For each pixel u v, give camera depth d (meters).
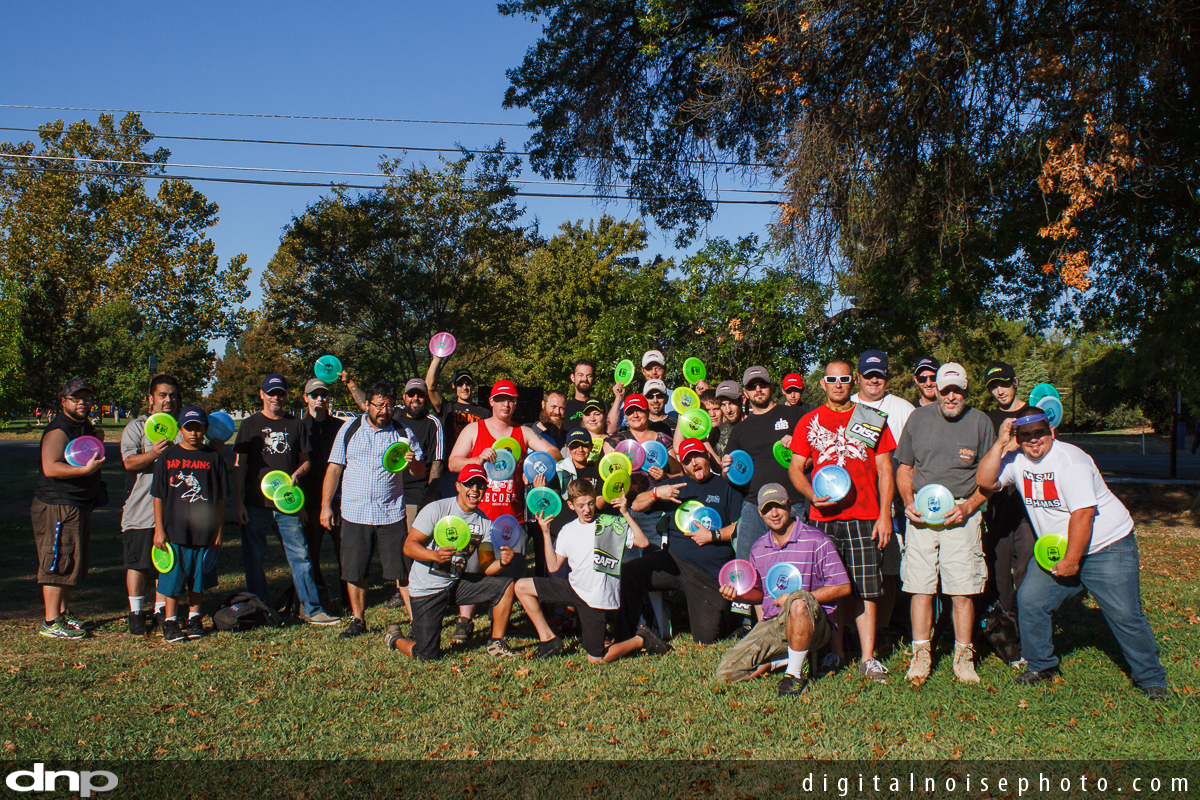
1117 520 4.63
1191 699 4.50
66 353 35.59
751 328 11.73
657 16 13.76
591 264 32.03
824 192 11.73
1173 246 11.55
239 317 42.47
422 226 22.08
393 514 6.26
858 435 5.22
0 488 16.83
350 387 7.70
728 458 6.16
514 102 16.62
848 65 11.23
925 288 12.62
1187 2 9.40
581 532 5.44
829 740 4.10
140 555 6.14
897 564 5.48
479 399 9.11
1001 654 5.30
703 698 4.70
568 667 5.30
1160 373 15.66
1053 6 10.00
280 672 5.21
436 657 5.51
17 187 38.72
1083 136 10.04
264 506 6.65
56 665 5.33
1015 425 4.78
